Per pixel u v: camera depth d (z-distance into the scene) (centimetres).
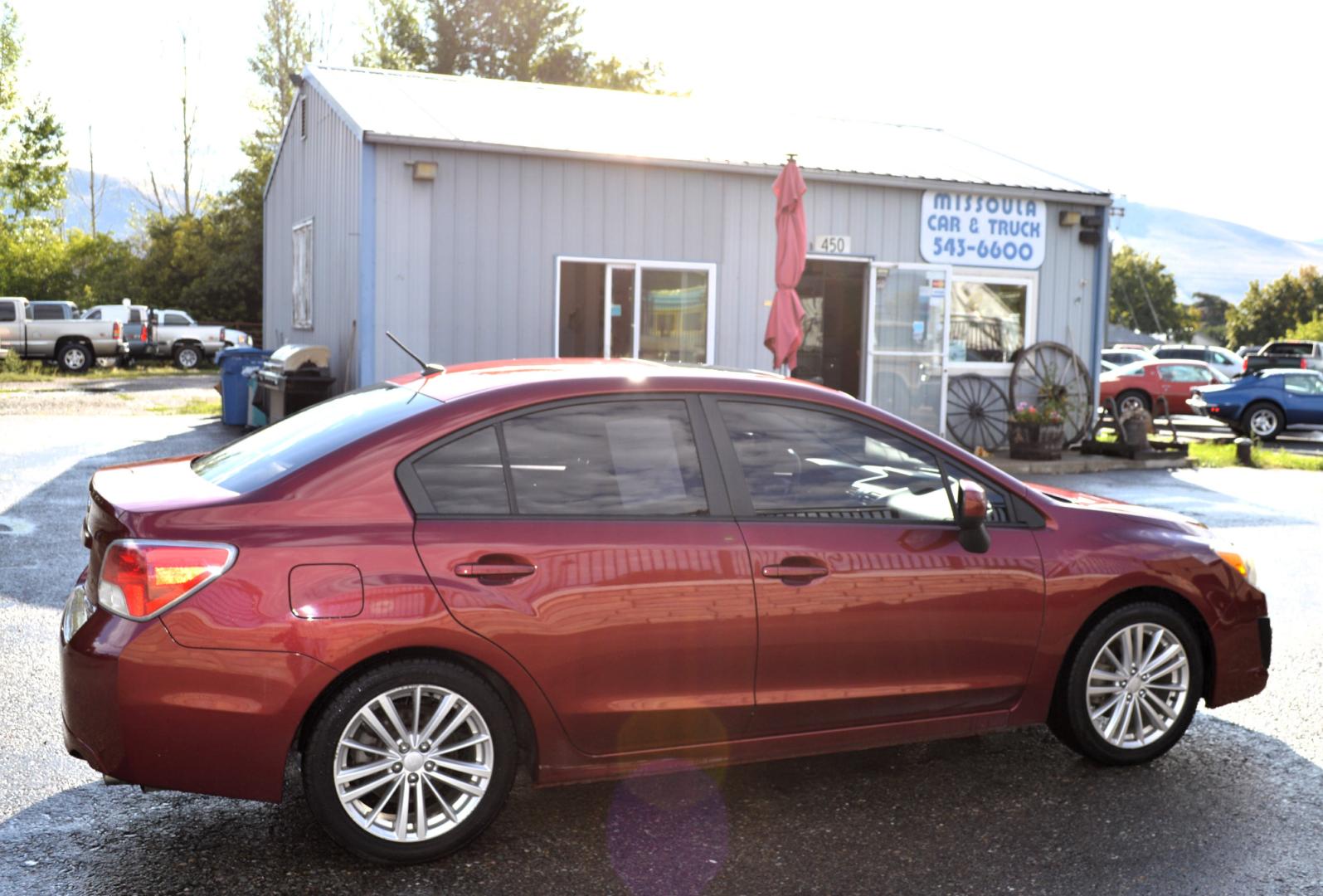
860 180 1488
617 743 394
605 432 401
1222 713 546
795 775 459
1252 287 9556
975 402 1616
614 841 393
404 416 387
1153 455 1572
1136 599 473
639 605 387
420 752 369
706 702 399
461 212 1323
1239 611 484
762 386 425
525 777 436
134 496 371
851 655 417
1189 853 391
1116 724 465
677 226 1427
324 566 355
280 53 4653
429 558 365
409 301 1309
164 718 343
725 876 368
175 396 2238
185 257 4703
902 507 433
